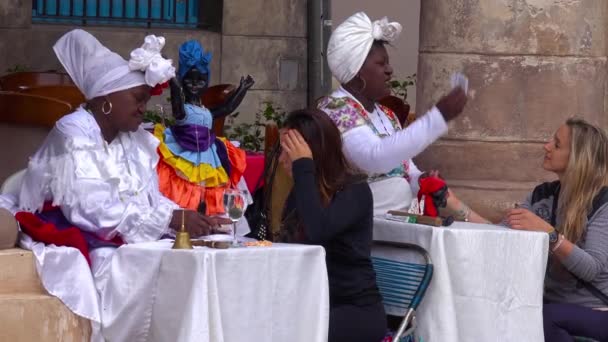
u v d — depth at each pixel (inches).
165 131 278.5
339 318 230.2
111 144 249.0
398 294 250.1
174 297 215.5
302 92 568.4
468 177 323.0
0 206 245.9
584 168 264.4
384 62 274.5
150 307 222.1
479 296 242.1
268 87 564.4
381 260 253.8
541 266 247.9
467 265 241.1
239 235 262.5
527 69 321.7
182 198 273.6
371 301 234.5
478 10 320.5
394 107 384.8
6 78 407.8
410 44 556.4
